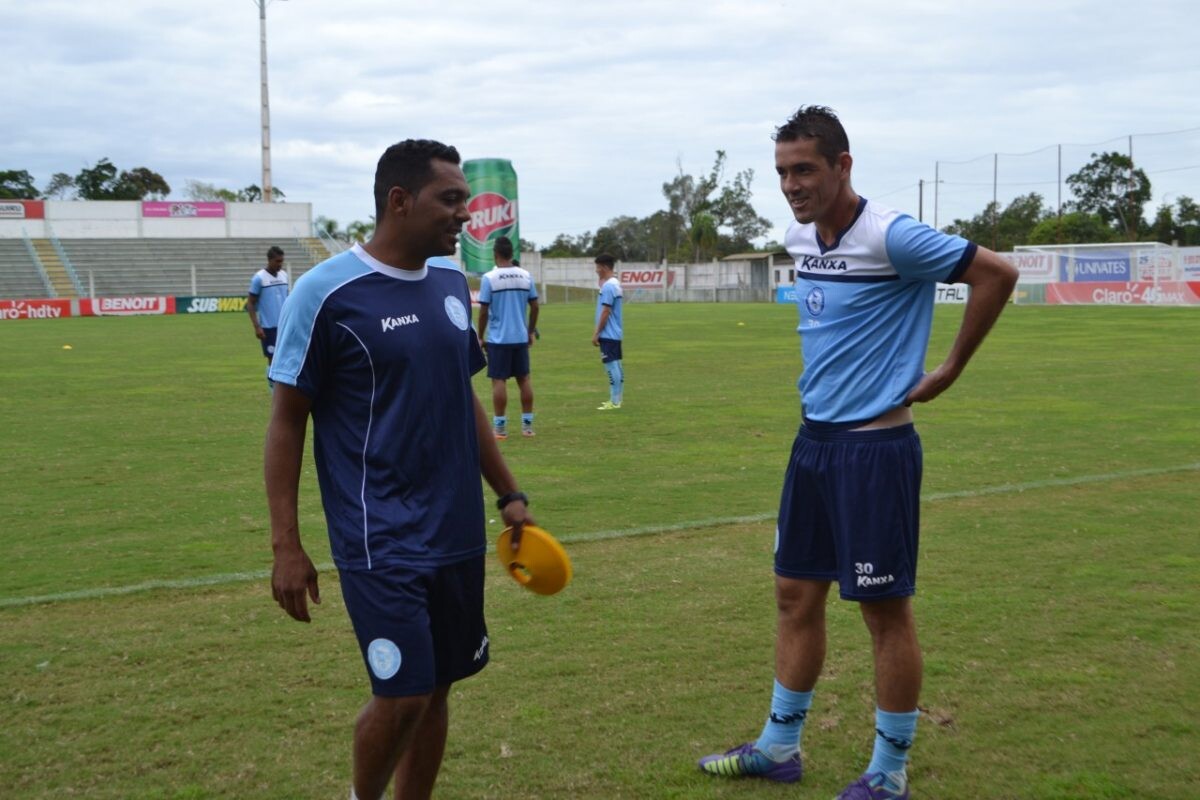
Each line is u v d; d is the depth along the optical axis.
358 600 3.04
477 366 3.38
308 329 3.06
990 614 5.21
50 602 5.57
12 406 14.02
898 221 3.47
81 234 55.97
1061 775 3.62
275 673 4.59
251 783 3.62
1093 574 5.86
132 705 4.25
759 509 7.61
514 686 4.42
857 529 3.52
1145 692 4.29
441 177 3.09
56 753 3.83
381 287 3.11
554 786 3.59
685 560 6.28
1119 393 14.08
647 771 3.70
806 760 3.81
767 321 35.88
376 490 3.07
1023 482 8.31
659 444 10.58
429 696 3.05
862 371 3.54
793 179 3.51
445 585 3.15
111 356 22.41
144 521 7.45
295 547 3.10
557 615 5.30
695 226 76.50
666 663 4.66
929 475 8.63
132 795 3.53
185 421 12.60
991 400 13.45
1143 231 58.81
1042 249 46.78
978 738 3.91
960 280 3.41
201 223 58.00
